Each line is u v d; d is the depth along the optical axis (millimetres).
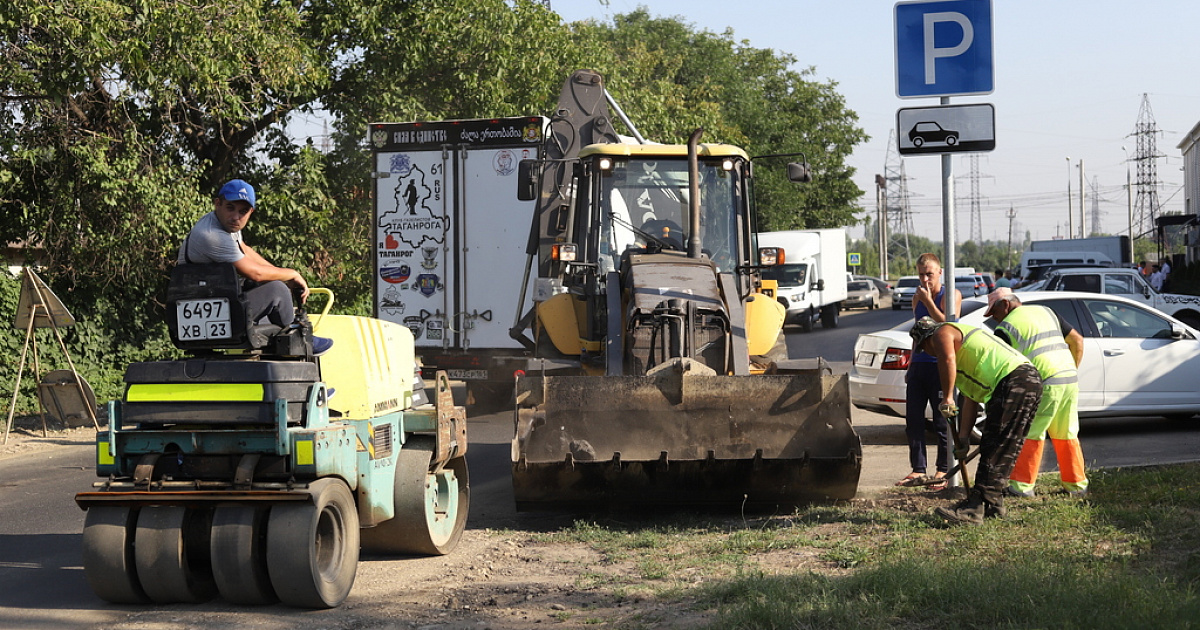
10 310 18781
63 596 7438
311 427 6898
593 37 31719
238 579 6656
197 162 22578
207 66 19094
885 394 13555
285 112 23875
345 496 7062
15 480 13117
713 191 12445
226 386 6770
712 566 7594
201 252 6961
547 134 17516
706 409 9078
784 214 61812
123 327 20984
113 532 6801
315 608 6840
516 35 26312
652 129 32094
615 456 8883
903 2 9656
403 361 8562
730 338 10039
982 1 9523
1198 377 13797
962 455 8922
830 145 68500
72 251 19516
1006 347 8641
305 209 22906
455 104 26188
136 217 19266
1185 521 7965
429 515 8289
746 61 68000
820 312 42469
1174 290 42312
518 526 9633
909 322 14312
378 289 18172
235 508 6684
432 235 17906
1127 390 13664
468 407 18359
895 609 6020
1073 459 9375
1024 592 6047
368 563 8289
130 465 6992
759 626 5820
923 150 9656
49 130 18875
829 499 9352
